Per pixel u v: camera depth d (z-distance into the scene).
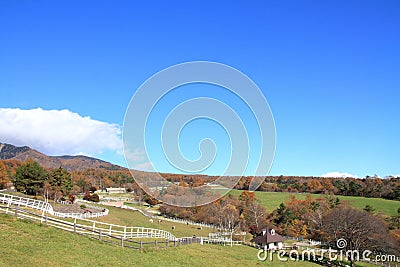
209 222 60.69
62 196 73.44
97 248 22.36
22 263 16.09
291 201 75.19
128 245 25.86
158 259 24.06
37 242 20.36
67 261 18.03
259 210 66.62
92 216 44.81
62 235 23.30
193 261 27.02
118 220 48.31
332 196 82.75
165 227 52.47
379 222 45.78
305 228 63.09
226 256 33.75
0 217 24.42
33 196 65.31
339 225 44.34
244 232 59.22
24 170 68.31
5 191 65.00
